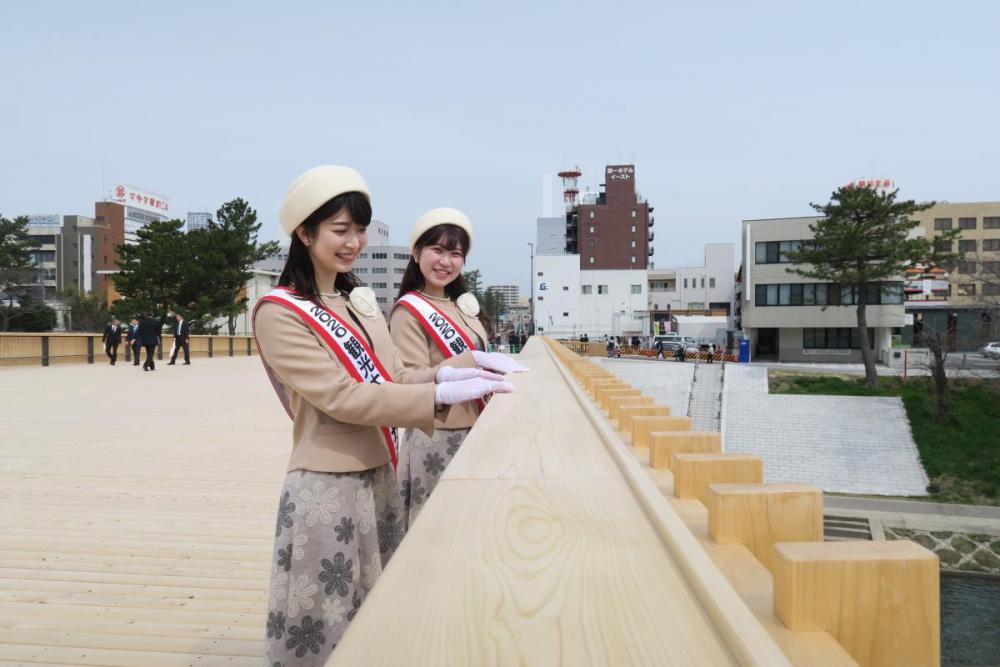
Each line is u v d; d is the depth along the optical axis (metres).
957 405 24.17
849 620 0.79
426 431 1.80
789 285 38.53
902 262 29.97
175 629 2.90
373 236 84.94
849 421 24.30
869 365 27.56
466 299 3.49
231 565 3.71
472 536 1.12
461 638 0.74
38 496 5.16
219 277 37.56
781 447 23.30
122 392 12.34
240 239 37.81
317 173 1.88
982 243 57.72
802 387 27.66
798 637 0.78
